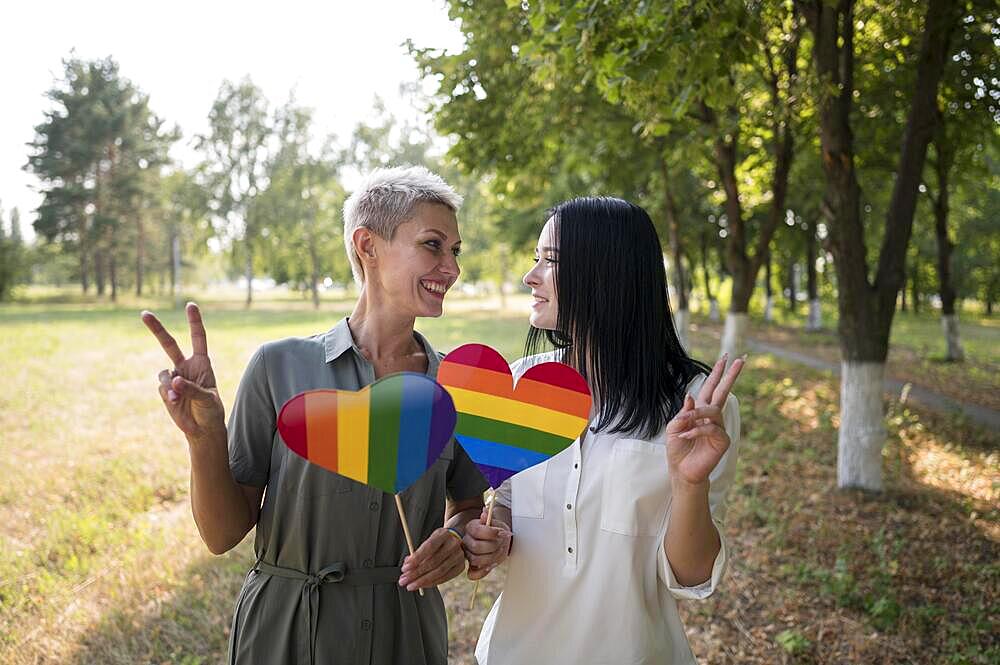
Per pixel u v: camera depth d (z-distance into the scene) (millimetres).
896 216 5891
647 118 4621
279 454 1760
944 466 6980
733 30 3850
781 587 4270
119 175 43000
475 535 1700
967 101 8281
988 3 6344
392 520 1786
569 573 1740
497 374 1673
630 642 1706
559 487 1777
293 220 40469
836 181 5922
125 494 5801
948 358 15062
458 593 4219
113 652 3400
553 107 7844
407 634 1808
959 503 5770
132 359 14516
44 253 46438
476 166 8672
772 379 12211
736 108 7324
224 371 12594
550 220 1844
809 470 6691
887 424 8688
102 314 30953
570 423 1642
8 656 3361
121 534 4945
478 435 1675
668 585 1651
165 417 8805
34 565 4422
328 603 1736
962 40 7430
